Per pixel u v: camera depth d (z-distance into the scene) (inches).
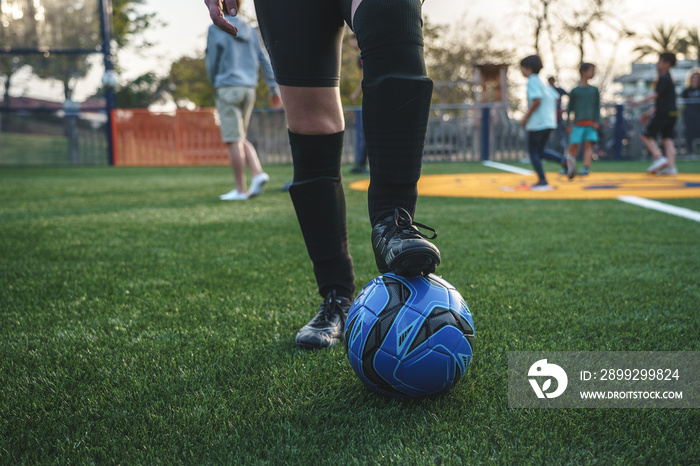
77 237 145.1
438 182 332.8
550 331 68.2
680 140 624.7
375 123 51.1
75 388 53.6
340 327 65.7
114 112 610.9
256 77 237.6
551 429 44.4
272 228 159.3
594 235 140.5
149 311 79.4
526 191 269.7
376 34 49.8
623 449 41.6
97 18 579.2
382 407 48.5
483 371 55.9
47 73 590.2
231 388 52.9
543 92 269.4
